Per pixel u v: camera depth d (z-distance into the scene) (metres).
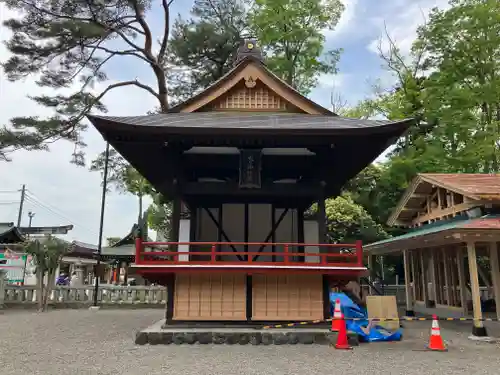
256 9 26.38
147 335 9.59
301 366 7.32
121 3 19.38
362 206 26.16
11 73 18.14
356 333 9.63
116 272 34.78
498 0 23.34
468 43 24.41
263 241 11.62
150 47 21.19
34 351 8.75
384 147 10.43
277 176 11.84
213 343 9.55
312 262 10.65
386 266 27.94
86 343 9.79
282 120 11.18
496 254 12.73
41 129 17.55
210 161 11.26
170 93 22.64
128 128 9.61
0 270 18.17
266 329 9.88
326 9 25.56
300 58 26.19
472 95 23.44
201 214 11.79
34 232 40.19
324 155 11.09
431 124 24.16
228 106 12.47
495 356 8.41
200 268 9.78
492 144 23.61
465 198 12.91
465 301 14.29
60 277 26.95
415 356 8.34
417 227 17.70
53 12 18.70
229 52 21.55
